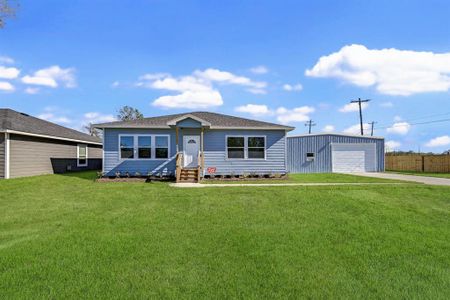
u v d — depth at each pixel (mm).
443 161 24094
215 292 3508
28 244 5125
